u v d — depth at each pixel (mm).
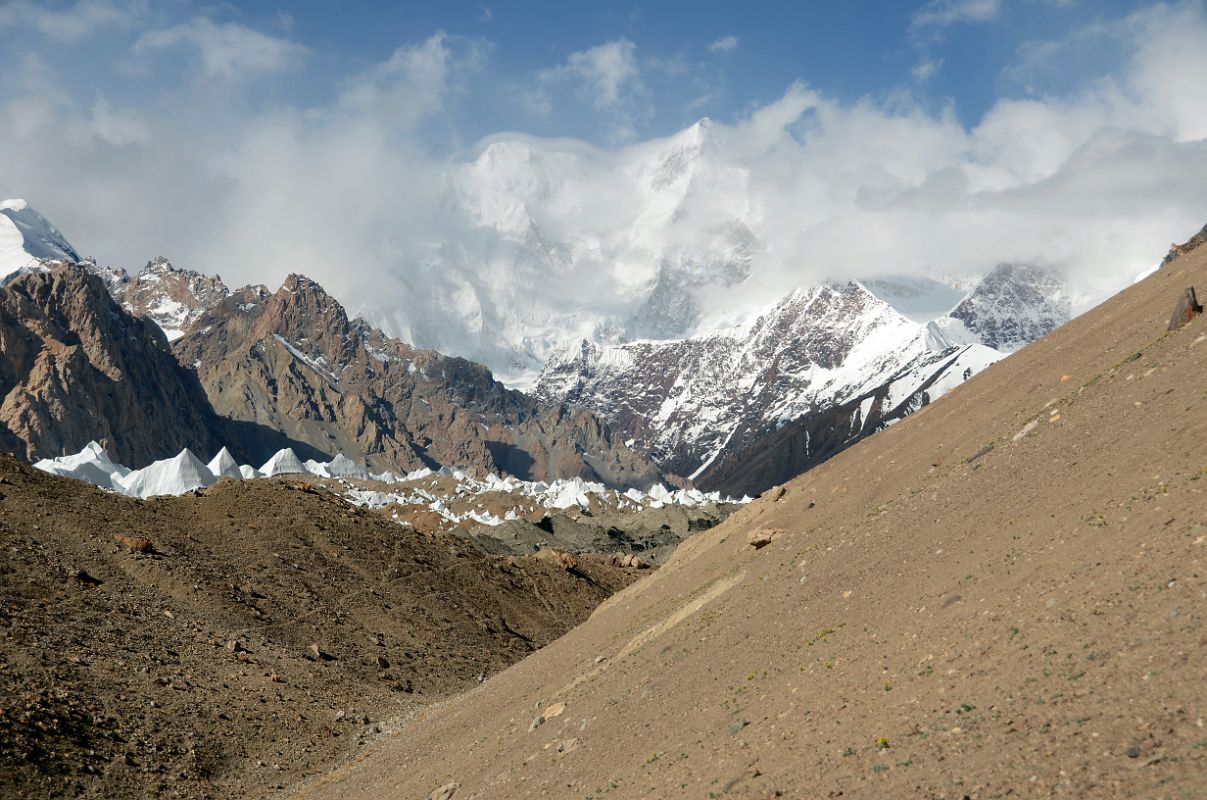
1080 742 21609
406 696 78312
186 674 68500
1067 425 42000
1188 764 19344
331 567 100500
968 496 41531
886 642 32562
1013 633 27547
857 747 26641
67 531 83500
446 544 121062
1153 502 29531
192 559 88562
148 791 53156
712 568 62281
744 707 34594
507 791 40188
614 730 40438
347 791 53500
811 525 56719
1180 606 23781
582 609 119125
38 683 59156
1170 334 46625
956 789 22312
